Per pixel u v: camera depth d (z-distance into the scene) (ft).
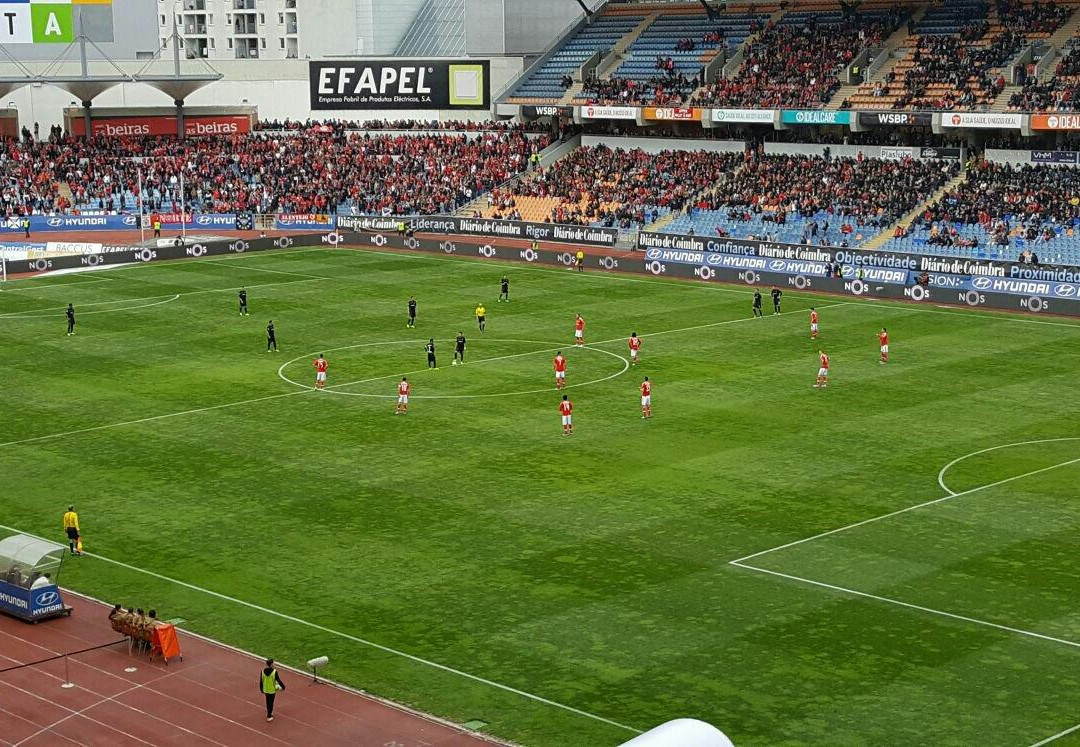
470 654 119.44
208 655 120.16
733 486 165.27
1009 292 291.17
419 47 524.52
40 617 127.95
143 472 172.96
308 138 456.04
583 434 189.06
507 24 504.84
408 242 376.68
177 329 265.34
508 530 150.51
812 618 125.80
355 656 119.44
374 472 171.94
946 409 201.77
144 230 408.05
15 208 401.90
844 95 376.07
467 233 395.75
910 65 377.71
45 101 457.27
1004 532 148.25
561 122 443.32
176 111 459.73
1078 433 188.14
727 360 237.04
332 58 439.22
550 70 445.78
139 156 440.86
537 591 133.28
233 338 256.93
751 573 137.18
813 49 399.03
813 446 182.29
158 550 145.79
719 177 385.09
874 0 411.54
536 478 169.07
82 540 148.87
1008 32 370.73
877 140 379.76
